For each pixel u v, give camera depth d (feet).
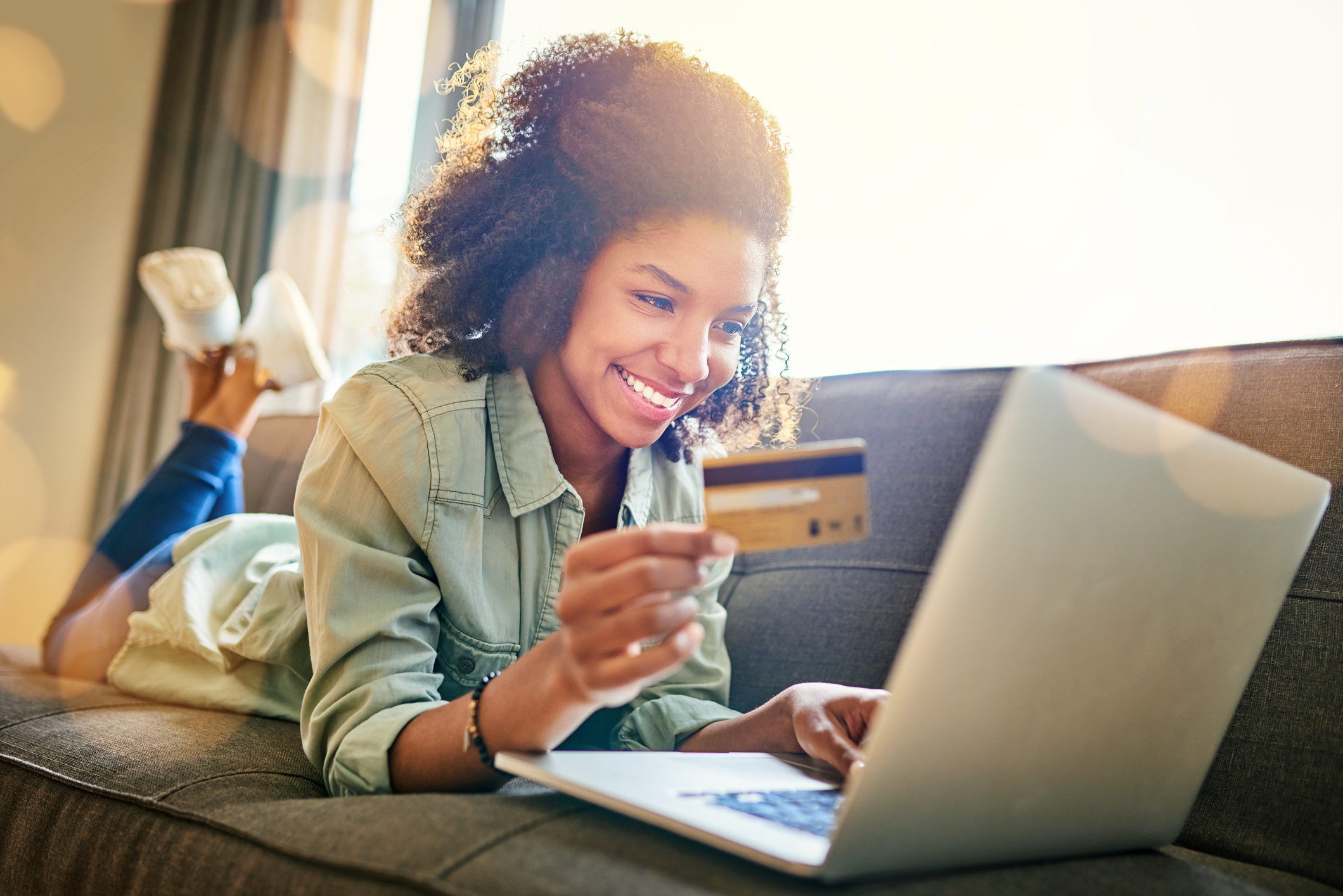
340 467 2.63
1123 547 1.51
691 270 2.69
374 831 1.76
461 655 2.70
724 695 3.30
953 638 1.36
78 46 10.98
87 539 9.94
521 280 2.94
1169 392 3.15
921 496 3.53
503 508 2.87
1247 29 5.28
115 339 10.27
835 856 1.42
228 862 1.91
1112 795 1.84
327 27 9.63
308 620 2.59
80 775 2.51
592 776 1.83
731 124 2.83
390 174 9.17
